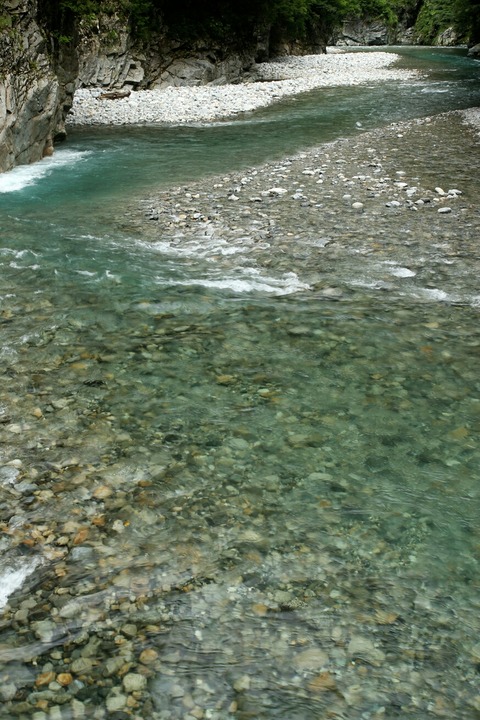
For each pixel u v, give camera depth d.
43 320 6.14
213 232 8.85
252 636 2.97
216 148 15.41
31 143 13.84
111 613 3.08
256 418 4.64
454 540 3.54
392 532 3.60
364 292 6.84
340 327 6.05
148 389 5.00
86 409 4.72
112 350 5.60
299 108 22.36
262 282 7.13
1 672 2.78
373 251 8.00
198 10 29.22
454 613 3.10
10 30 12.88
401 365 5.38
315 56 45.38
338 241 8.37
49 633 2.97
